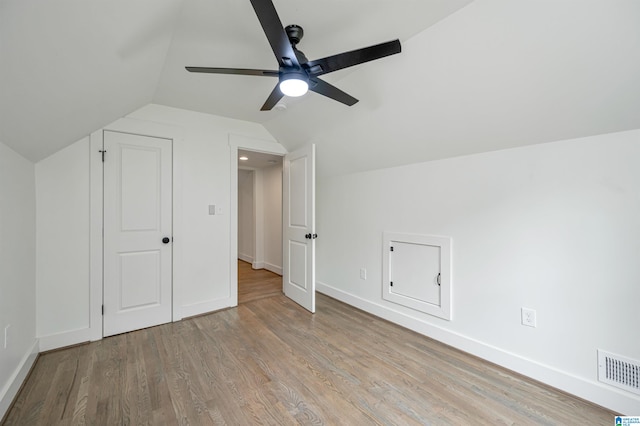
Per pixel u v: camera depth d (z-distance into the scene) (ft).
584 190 5.36
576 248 5.48
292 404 5.22
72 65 4.30
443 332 7.61
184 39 5.66
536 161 5.94
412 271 8.44
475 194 6.95
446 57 5.47
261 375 6.10
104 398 5.35
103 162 7.85
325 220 11.88
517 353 6.25
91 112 6.44
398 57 5.96
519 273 6.22
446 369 6.38
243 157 13.25
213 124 9.82
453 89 5.91
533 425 4.74
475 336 6.96
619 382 5.00
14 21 2.88
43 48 3.56
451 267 7.45
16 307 5.70
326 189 11.76
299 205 10.61
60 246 7.24
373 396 5.44
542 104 5.24
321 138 9.86
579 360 5.44
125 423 4.75
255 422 4.78
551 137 5.65
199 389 5.63
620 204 5.00
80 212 7.51
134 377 6.02
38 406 5.13
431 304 7.92
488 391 5.60
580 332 5.43
